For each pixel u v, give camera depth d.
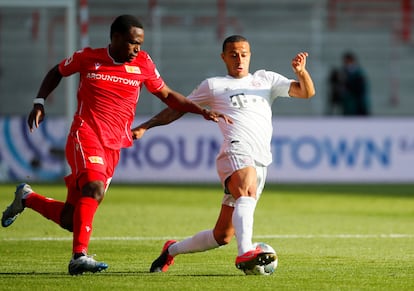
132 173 68.69
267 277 23.78
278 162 69.81
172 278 23.53
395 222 41.34
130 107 24.31
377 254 29.47
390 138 70.81
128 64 24.16
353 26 89.25
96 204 23.08
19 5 64.06
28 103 82.81
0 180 67.25
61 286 21.89
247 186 23.61
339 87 79.81
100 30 85.06
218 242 24.69
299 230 37.66
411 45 89.44
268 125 25.02
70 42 65.06
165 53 85.56
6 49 82.50
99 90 23.94
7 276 23.78
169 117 25.23
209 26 87.06
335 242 33.25
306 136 70.00
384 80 88.69
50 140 67.38
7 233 35.47
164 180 68.75
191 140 68.94
